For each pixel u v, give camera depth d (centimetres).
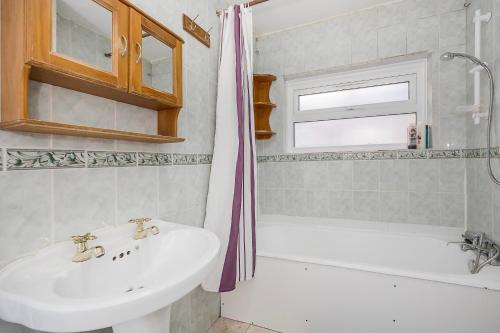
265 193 241
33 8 65
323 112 233
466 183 179
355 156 210
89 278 81
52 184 82
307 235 211
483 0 154
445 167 184
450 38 181
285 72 232
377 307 130
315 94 240
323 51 219
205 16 165
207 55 167
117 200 104
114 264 90
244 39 164
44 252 76
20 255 73
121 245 94
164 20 128
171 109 123
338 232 202
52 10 72
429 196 189
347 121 229
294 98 244
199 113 159
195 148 155
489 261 130
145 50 106
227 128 158
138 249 99
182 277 65
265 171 241
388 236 187
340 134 232
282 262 152
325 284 141
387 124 216
